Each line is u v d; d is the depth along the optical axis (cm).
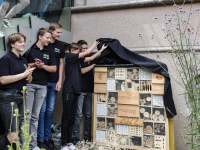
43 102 322
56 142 367
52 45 338
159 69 310
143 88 321
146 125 314
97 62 347
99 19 416
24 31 289
